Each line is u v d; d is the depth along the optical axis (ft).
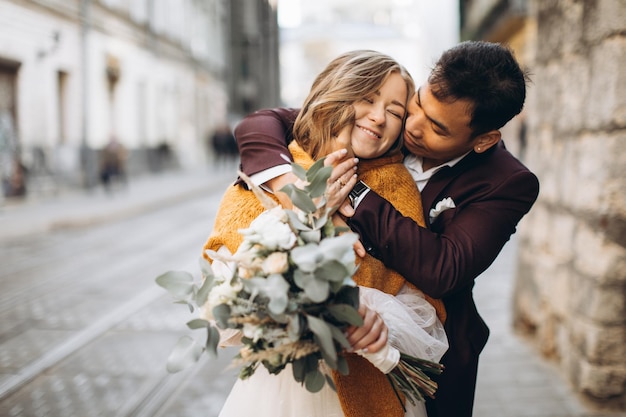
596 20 11.83
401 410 5.27
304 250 4.30
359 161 5.38
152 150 83.25
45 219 38.83
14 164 48.96
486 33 74.33
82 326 17.72
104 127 67.36
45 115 54.13
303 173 4.69
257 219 4.59
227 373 14.32
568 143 13.35
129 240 32.71
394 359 4.82
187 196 58.13
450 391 5.62
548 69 14.73
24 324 17.90
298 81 258.78
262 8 158.30
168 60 90.99
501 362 14.65
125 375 14.21
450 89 4.94
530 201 5.51
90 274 24.18
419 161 5.73
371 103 5.20
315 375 4.57
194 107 105.40
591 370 12.02
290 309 4.28
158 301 20.17
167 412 12.39
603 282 11.73
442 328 5.52
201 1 109.81
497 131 5.30
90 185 60.90
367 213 5.13
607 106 11.39
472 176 5.53
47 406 12.64
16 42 49.55
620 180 11.43
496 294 21.25
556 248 14.03
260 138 5.49
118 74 70.69
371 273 5.14
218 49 123.75
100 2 65.21
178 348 4.52
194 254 28.60
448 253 5.08
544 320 14.80
